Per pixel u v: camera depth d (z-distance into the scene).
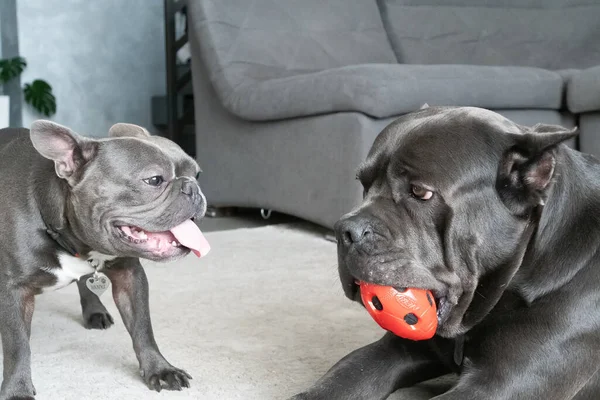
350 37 5.10
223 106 4.67
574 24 5.68
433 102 3.90
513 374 1.60
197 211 1.98
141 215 1.91
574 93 4.27
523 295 1.67
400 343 1.86
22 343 1.92
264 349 2.29
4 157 2.11
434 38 5.47
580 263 1.67
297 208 4.32
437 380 2.06
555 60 5.56
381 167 1.68
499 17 5.65
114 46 7.72
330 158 4.00
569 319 1.63
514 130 1.68
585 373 1.65
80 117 7.55
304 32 4.94
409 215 1.63
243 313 2.66
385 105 3.74
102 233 1.91
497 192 1.62
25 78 7.15
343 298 2.85
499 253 1.63
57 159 1.91
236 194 4.87
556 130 1.75
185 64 7.21
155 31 8.00
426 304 1.61
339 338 2.38
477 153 1.60
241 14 4.77
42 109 7.05
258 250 3.79
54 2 7.28
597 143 4.26
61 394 1.94
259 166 4.62
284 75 4.70
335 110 3.93
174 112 6.88
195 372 2.10
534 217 1.65
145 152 1.93
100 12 7.59
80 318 2.66
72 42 7.43
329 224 4.05
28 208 1.97
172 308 2.73
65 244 1.99
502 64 5.46
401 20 5.45
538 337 1.62
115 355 2.27
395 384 1.84
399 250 1.61
